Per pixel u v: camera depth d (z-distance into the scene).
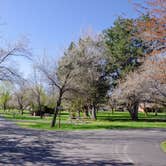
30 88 56.69
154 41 10.69
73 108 48.03
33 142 18.94
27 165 11.28
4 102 84.25
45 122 41.62
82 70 32.75
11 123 38.62
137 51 48.69
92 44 38.59
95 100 48.19
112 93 50.41
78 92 32.62
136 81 38.53
